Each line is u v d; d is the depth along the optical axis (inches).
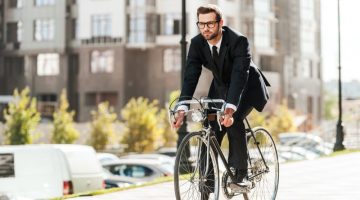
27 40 2891.2
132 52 2716.5
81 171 775.1
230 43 286.7
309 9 3228.3
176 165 263.7
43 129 2369.6
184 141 268.8
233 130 295.9
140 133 2094.0
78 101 2797.7
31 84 2883.9
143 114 2107.5
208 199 287.0
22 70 2920.8
